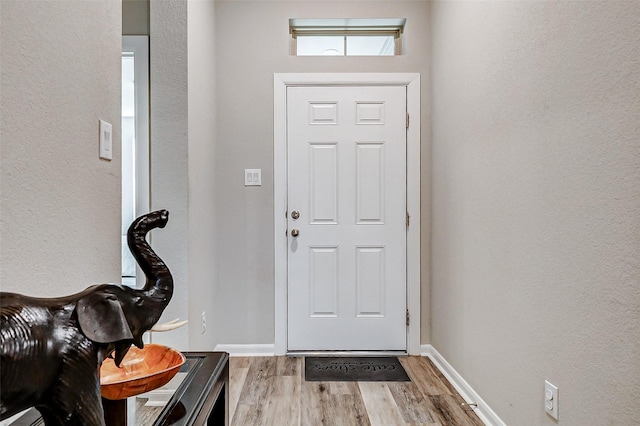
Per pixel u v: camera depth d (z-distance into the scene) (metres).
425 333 2.88
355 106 2.87
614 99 1.13
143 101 2.24
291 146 2.87
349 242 2.88
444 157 2.57
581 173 1.27
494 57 1.86
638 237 1.05
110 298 0.63
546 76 1.45
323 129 2.87
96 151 1.16
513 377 1.69
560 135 1.37
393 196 2.88
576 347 1.29
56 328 0.53
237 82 2.84
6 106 0.80
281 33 2.85
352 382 2.38
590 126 1.22
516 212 1.66
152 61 2.10
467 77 2.17
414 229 2.86
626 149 1.08
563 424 1.35
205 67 2.51
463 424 1.90
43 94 0.92
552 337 1.42
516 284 1.66
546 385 1.45
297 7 2.84
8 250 0.81
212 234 2.69
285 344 2.87
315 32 3.00
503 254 1.77
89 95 1.12
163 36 2.10
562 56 1.36
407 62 2.87
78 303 0.58
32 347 0.49
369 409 2.04
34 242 0.89
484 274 1.96
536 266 1.52
